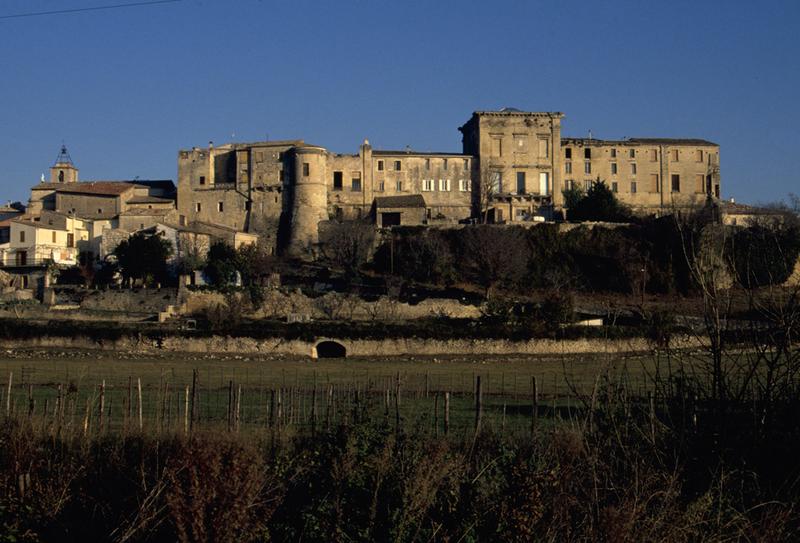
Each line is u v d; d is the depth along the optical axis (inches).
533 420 1000.2
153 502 792.3
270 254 5022.1
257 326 3159.5
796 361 631.2
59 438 984.3
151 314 3617.1
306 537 763.4
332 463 792.3
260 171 5403.5
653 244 3971.5
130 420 1099.3
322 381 2255.2
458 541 700.0
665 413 713.0
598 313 3363.7
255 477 764.6
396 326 3127.5
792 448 669.3
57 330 3102.9
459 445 893.2
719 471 670.5
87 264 4598.9
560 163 5457.7
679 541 636.1
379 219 4975.4
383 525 747.4
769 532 624.7
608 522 638.5
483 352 3043.8
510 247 4200.3
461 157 5438.0
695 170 5556.1
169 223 4874.5
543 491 700.0
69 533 845.8
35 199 5561.0
